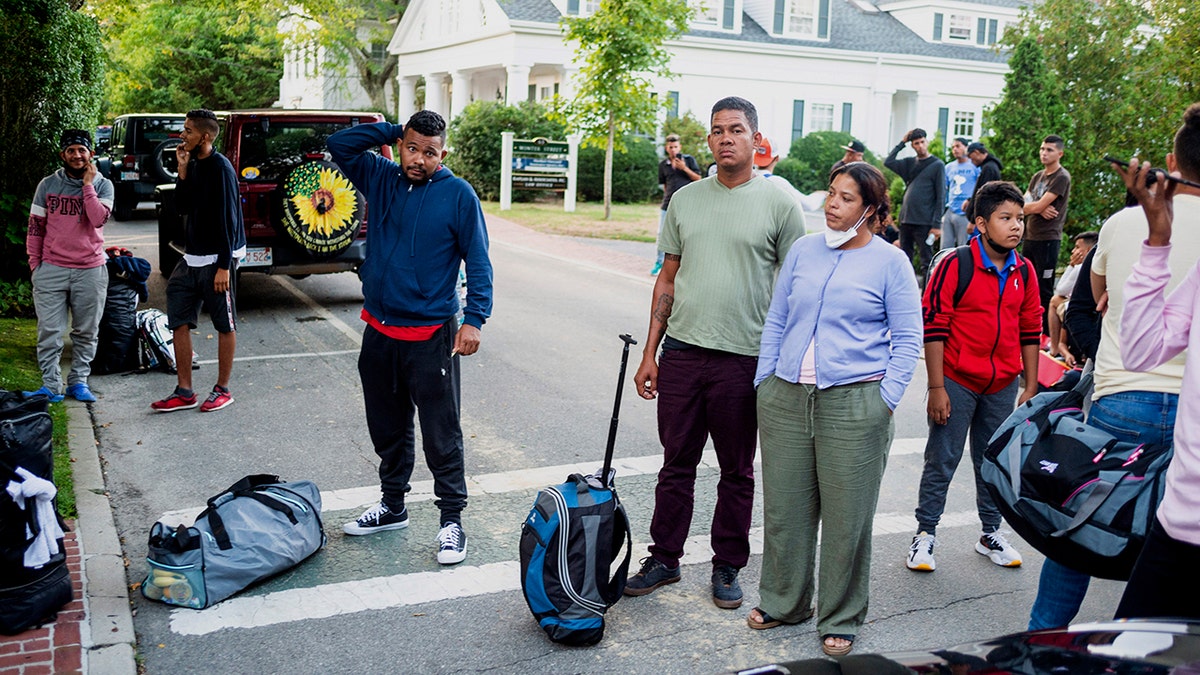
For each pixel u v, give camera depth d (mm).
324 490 5938
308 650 4133
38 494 4035
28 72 9875
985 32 37750
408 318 4887
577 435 7215
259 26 32719
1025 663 2232
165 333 8555
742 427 4500
